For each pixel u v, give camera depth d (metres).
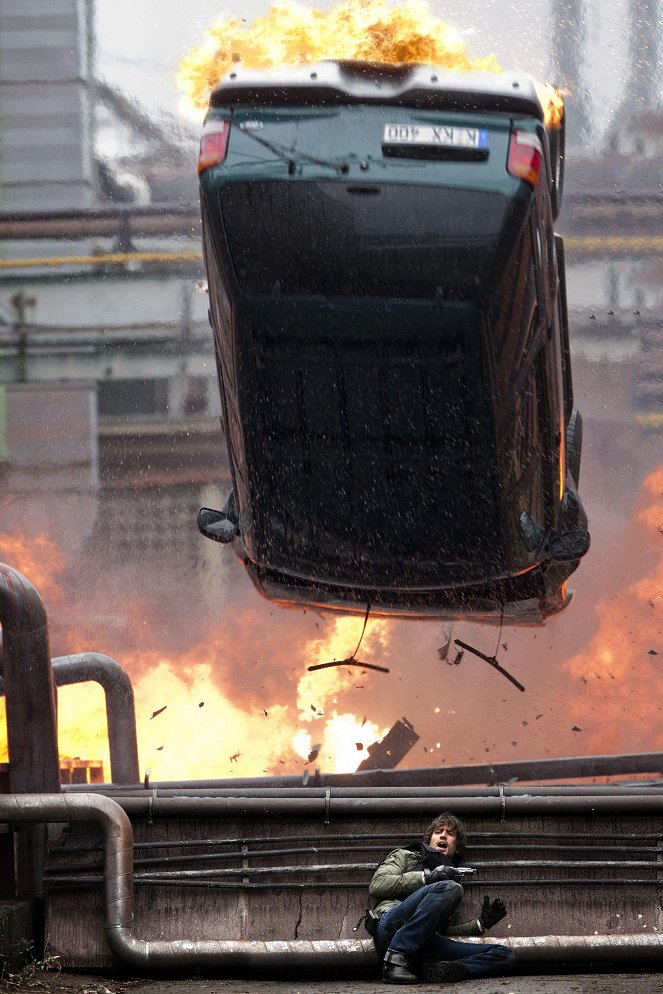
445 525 28.20
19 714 21.20
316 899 20.62
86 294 80.88
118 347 81.31
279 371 26.52
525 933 20.48
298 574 30.00
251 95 25.61
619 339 82.06
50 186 79.44
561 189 29.17
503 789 22.39
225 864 20.84
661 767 33.44
